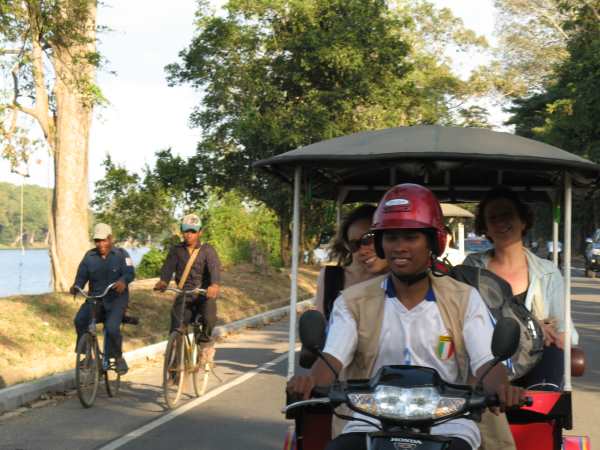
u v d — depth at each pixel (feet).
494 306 16.57
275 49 85.46
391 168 17.28
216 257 32.91
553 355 18.29
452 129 16.96
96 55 53.47
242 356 44.29
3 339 41.32
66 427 27.61
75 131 60.85
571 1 115.24
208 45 84.79
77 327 32.37
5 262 300.20
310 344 11.66
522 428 15.40
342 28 84.28
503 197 19.26
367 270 18.57
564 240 16.84
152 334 50.26
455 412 10.87
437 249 12.46
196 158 87.35
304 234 88.74
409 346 12.57
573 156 16.06
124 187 78.59
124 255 33.30
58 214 60.95
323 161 16.01
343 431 12.22
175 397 31.24
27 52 49.29
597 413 29.81
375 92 85.71
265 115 84.48
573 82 122.83
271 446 25.20
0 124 49.39
